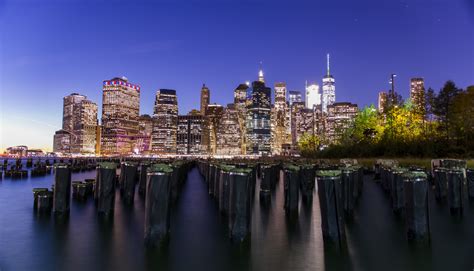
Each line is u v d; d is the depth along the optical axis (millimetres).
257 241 8727
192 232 9703
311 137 136750
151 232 8148
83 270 6547
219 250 7906
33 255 7441
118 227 10227
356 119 78688
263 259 7266
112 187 12469
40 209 12859
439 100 50250
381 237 9141
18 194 19562
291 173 12945
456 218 11750
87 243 8414
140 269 6629
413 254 7582
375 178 29594
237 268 6711
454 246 8219
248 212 8781
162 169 8375
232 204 8719
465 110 46938
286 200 13016
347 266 6816
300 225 10672
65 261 7059
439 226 10477
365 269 6660
